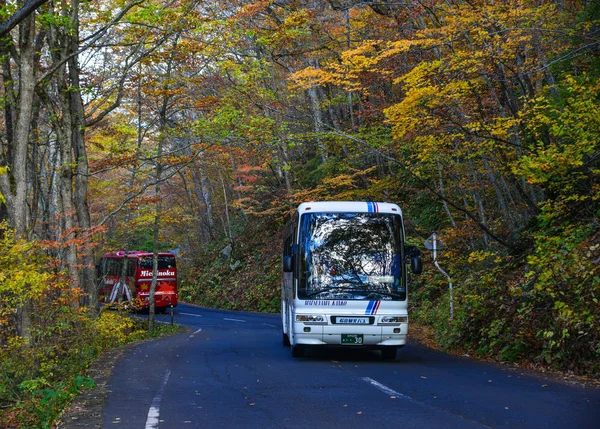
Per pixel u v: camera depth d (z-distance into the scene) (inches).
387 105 811.4
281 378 432.5
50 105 765.9
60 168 777.6
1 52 639.8
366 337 532.4
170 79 802.2
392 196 1123.3
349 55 651.5
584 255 504.7
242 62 918.4
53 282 602.5
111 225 1501.0
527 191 790.5
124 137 926.4
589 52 637.3
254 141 832.3
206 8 871.7
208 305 1657.2
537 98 582.2
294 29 879.7
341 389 380.5
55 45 756.6
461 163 797.2
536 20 614.9
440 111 627.8
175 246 2079.2
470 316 634.8
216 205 2091.5
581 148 482.3
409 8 782.5
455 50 653.9
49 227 921.5
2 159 570.6
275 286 1472.7
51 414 333.1
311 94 1096.2
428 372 461.7
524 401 332.5
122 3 716.0
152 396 364.5
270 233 1707.7
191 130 897.5
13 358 514.0
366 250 546.6
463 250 871.1
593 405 318.3
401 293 539.5
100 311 810.8
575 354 449.7
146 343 821.9
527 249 674.2
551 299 509.7
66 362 576.7
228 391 378.0
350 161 989.8
